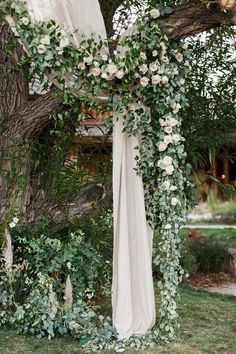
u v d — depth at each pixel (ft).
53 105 15.24
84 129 16.26
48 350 12.63
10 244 14.16
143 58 12.62
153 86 12.99
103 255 16.74
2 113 16.46
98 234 16.57
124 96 12.95
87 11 12.93
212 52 16.98
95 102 13.14
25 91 16.90
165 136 12.98
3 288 14.43
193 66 16.56
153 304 13.34
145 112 13.11
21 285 14.53
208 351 12.67
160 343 13.20
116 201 13.25
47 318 13.53
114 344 12.92
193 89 16.24
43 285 13.85
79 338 13.42
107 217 16.89
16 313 13.64
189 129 16.01
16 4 12.45
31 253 14.83
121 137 13.28
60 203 16.60
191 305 17.89
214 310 17.24
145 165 13.29
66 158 17.02
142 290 13.38
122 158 13.29
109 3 17.33
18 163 15.65
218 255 26.11
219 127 16.46
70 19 12.82
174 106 13.12
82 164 16.93
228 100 16.70
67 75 12.94
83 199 16.69
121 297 13.19
